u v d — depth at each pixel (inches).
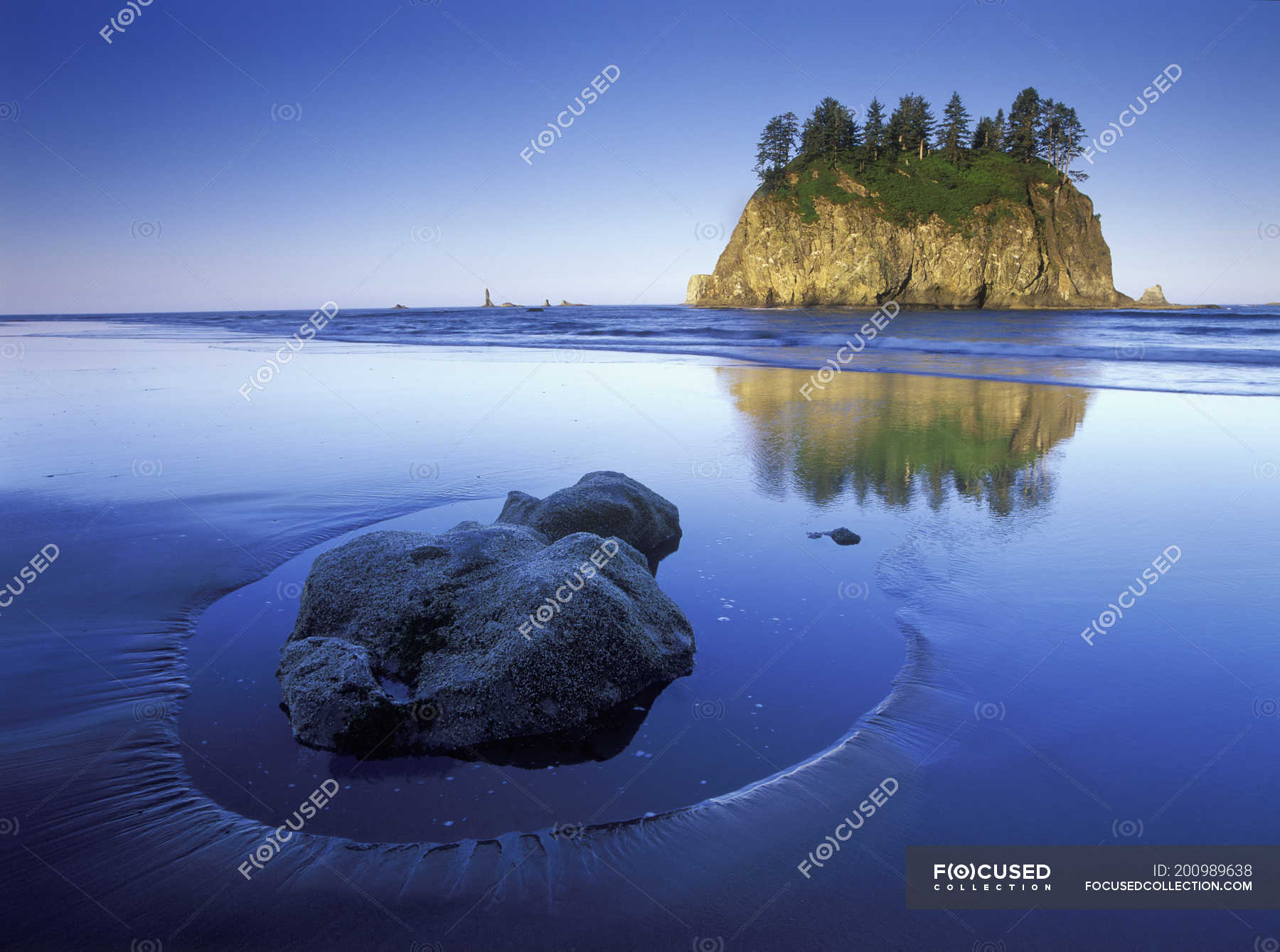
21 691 185.5
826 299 3558.1
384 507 330.6
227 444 454.6
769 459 415.2
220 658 203.5
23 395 661.3
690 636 211.3
